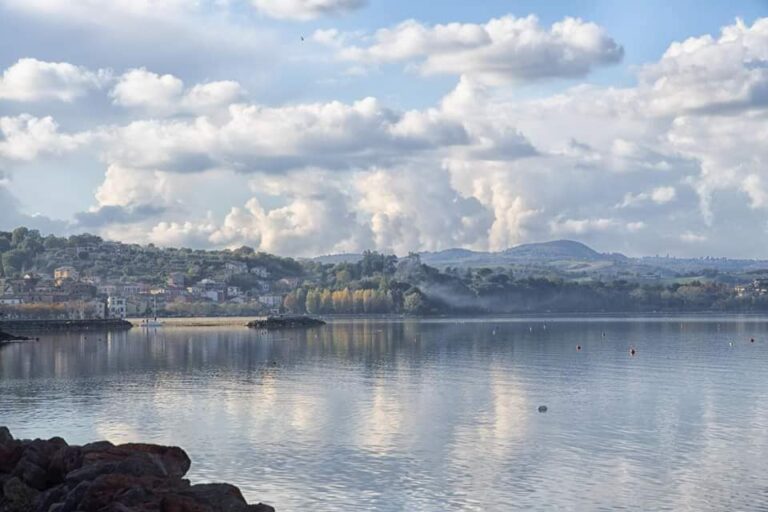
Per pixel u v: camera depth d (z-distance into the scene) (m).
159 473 38.09
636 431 65.69
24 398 86.81
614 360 130.12
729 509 46.47
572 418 71.56
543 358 135.25
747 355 139.62
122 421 71.56
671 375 105.44
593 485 50.66
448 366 121.38
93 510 33.81
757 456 57.16
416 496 48.56
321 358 140.75
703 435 63.97
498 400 82.38
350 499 48.09
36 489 39.19
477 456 57.56
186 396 87.38
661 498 48.22
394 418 71.88
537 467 54.59
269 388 94.31
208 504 33.78
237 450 59.66
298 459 56.94
